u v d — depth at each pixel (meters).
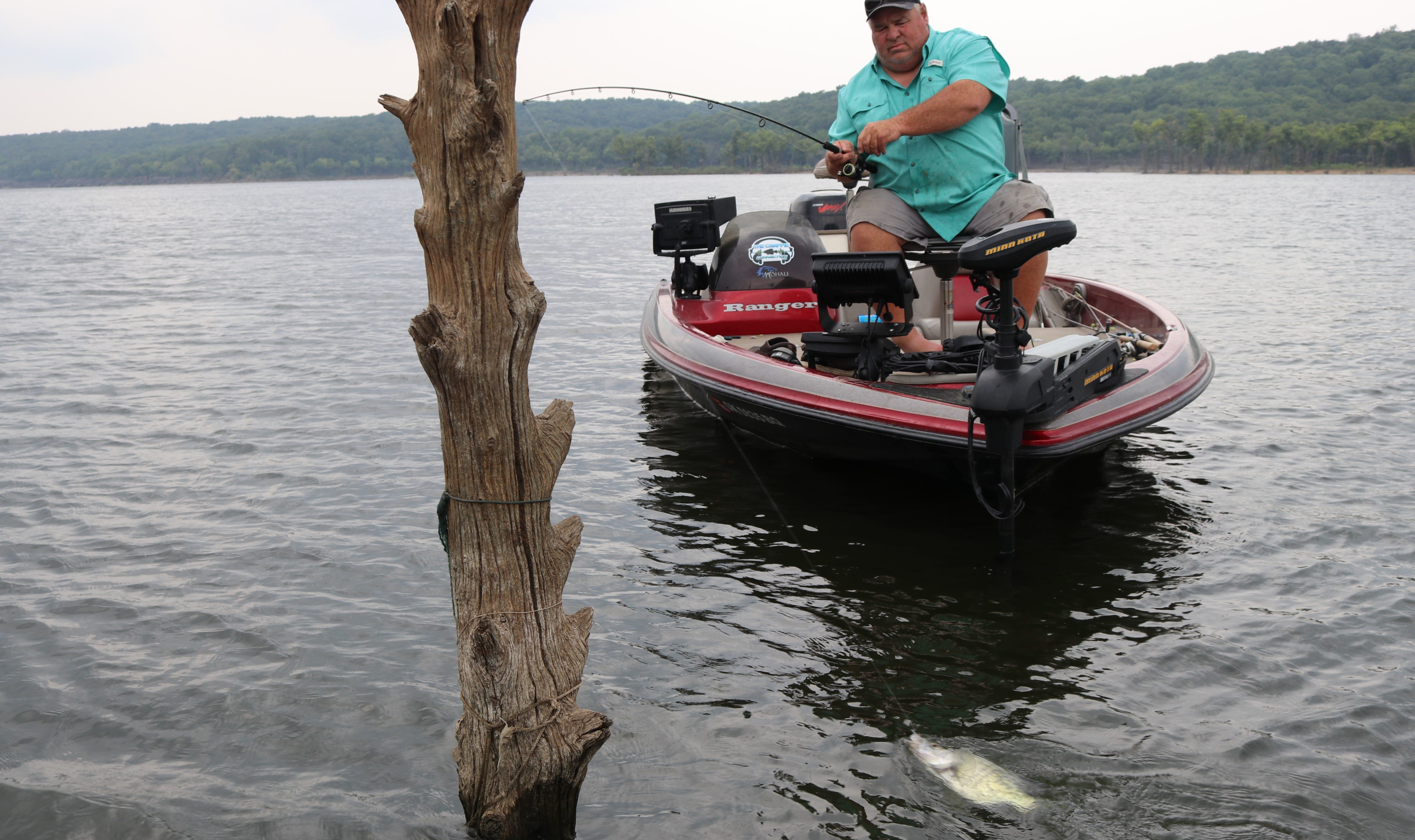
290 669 3.81
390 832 2.90
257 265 21.48
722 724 3.41
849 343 5.39
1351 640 3.88
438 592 4.48
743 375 5.91
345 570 4.71
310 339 11.05
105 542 5.10
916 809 2.95
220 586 4.57
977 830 2.85
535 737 2.75
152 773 3.21
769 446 6.65
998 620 4.14
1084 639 3.96
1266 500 5.43
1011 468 4.55
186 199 118.62
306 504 5.61
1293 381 8.11
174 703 3.59
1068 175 175.75
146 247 28.52
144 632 4.14
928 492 5.65
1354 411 7.12
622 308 13.57
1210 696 3.52
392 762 3.23
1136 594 4.35
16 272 20.06
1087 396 4.91
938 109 5.09
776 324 7.11
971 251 4.08
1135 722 3.37
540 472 2.74
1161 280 15.45
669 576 4.64
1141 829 2.84
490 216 2.51
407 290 15.99
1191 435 6.69
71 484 6.02
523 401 2.68
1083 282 7.82
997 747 3.25
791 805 2.99
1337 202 47.50
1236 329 10.66
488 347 2.59
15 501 5.72
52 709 3.57
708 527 5.25
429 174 2.50
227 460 6.44
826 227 9.09
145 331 11.76
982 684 3.64
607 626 4.14
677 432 7.10
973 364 5.16
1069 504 5.46
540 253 23.45
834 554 4.86
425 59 2.44
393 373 9.04
